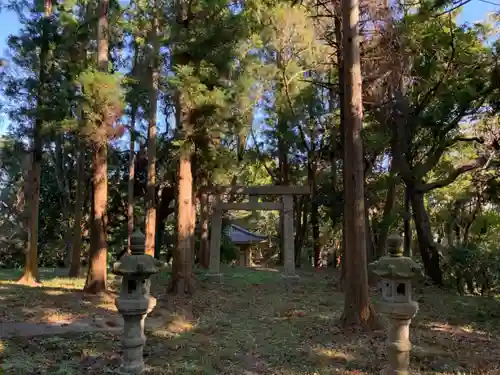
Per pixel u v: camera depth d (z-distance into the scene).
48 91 11.09
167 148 15.86
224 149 12.12
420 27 11.09
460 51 11.55
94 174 9.89
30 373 4.70
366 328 6.72
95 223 9.79
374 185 12.82
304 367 5.18
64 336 6.16
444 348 5.89
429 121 11.75
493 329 7.03
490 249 12.14
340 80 10.95
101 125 8.83
